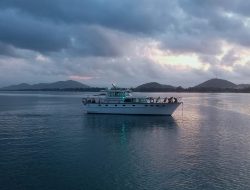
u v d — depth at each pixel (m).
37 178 34.44
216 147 49.28
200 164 39.62
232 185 32.56
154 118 88.75
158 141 54.47
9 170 37.06
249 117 94.56
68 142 53.50
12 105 155.00
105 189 31.53
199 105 153.75
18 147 49.12
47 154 44.59
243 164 39.69
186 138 57.38
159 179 34.19
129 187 32.06
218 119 88.62
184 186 32.28
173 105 91.81
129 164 39.62
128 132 64.81
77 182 33.34
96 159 42.00
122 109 94.88
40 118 90.81
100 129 68.81
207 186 32.31
